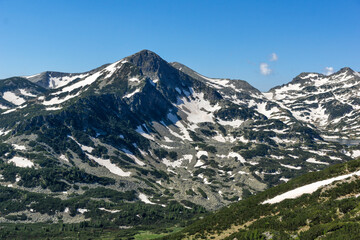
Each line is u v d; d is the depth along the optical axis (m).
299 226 76.38
